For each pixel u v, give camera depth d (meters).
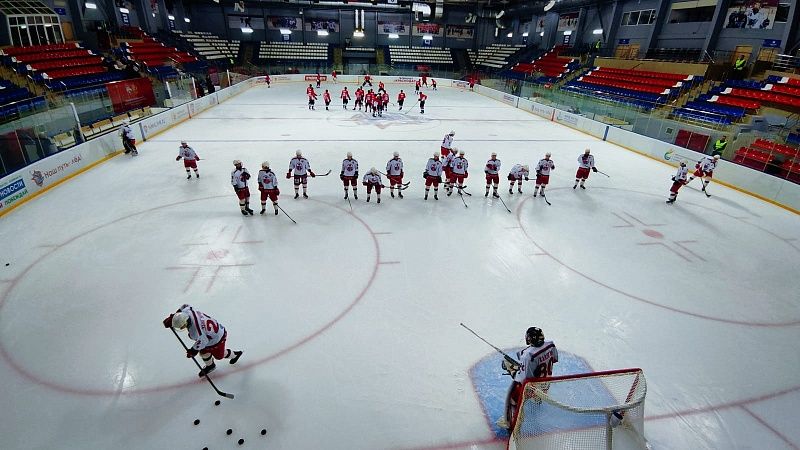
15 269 7.27
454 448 4.32
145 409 4.63
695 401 5.02
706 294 7.28
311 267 7.60
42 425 4.41
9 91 16.62
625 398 3.99
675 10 24.70
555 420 3.86
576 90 27.70
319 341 5.75
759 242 9.38
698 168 12.21
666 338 6.11
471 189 12.21
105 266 7.44
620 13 29.33
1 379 4.97
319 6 40.28
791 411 4.96
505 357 4.28
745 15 20.33
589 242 9.05
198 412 4.61
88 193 10.89
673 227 10.02
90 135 15.62
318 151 15.80
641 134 17.47
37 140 11.66
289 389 4.96
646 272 7.92
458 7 43.50
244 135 18.06
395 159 10.66
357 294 6.84
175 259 7.73
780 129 16.00
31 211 9.69
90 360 5.29
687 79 21.19
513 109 28.09
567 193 12.16
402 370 5.31
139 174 12.54
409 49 44.94
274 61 42.12
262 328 5.96
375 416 4.64
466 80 39.03
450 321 6.27
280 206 10.37
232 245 8.31
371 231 9.14
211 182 11.98
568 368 5.45
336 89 34.72
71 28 24.06
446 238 8.96
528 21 42.44
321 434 4.41
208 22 41.47
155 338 5.71
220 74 29.58
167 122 18.72
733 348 5.96
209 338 4.76
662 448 4.40
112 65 23.09
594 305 6.82
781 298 7.25
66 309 6.24
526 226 9.73
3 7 19.88
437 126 21.45
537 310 6.63
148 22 31.67
